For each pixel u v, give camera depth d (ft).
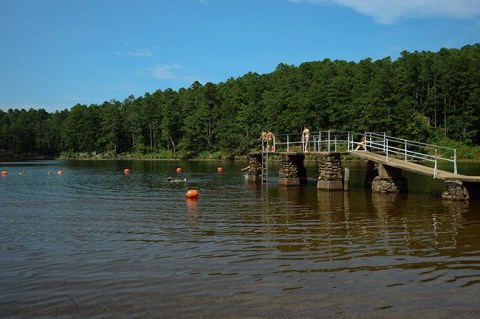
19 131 478.59
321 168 95.04
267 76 471.21
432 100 287.69
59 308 26.48
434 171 73.05
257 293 28.55
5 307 26.71
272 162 241.96
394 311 25.46
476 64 274.16
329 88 291.38
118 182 126.31
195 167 216.74
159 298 27.91
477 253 37.63
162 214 63.00
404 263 34.96
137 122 409.49
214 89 356.59
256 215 60.13
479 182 71.20
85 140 428.56
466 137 249.55
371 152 93.45
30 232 50.37
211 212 63.98
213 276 32.22
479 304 26.35
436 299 27.20
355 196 80.59
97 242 44.47
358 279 31.12
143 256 38.34
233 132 322.75
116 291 29.30
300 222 53.88
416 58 314.55
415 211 60.75
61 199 84.33
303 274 32.42
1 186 116.06
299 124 275.59
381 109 236.22
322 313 25.25
